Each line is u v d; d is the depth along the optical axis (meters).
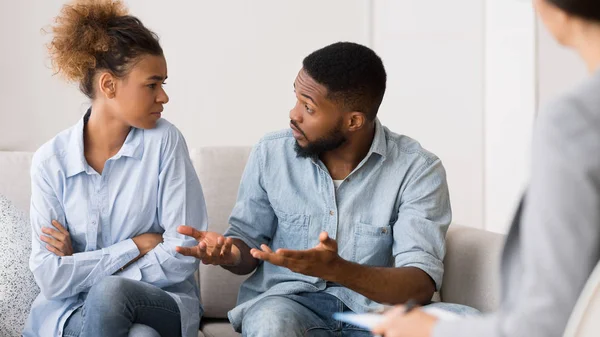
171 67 2.99
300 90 1.81
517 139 3.28
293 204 1.90
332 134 1.81
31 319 1.86
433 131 3.24
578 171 0.83
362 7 3.14
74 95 2.89
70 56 1.82
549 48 3.28
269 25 3.06
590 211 0.83
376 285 1.63
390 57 3.19
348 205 1.87
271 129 3.08
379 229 1.87
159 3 2.97
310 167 1.90
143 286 1.72
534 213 0.85
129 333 1.65
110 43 1.81
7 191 2.04
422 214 1.84
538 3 0.95
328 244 1.47
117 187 1.88
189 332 1.84
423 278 1.73
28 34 2.85
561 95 0.87
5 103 2.84
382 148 1.88
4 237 1.93
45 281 1.79
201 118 3.03
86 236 1.87
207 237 1.72
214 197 2.13
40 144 2.88
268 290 1.87
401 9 3.17
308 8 3.09
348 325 1.82
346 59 1.79
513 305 0.90
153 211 1.91
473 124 3.26
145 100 1.85
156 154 1.90
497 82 3.26
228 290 2.11
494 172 3.28
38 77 2.87
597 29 0.91
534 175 0.86
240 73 3.05
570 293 0.83
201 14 3.00
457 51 3.23
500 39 3.25
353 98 1.78
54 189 1.86
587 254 0.83
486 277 1.84
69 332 1.80
